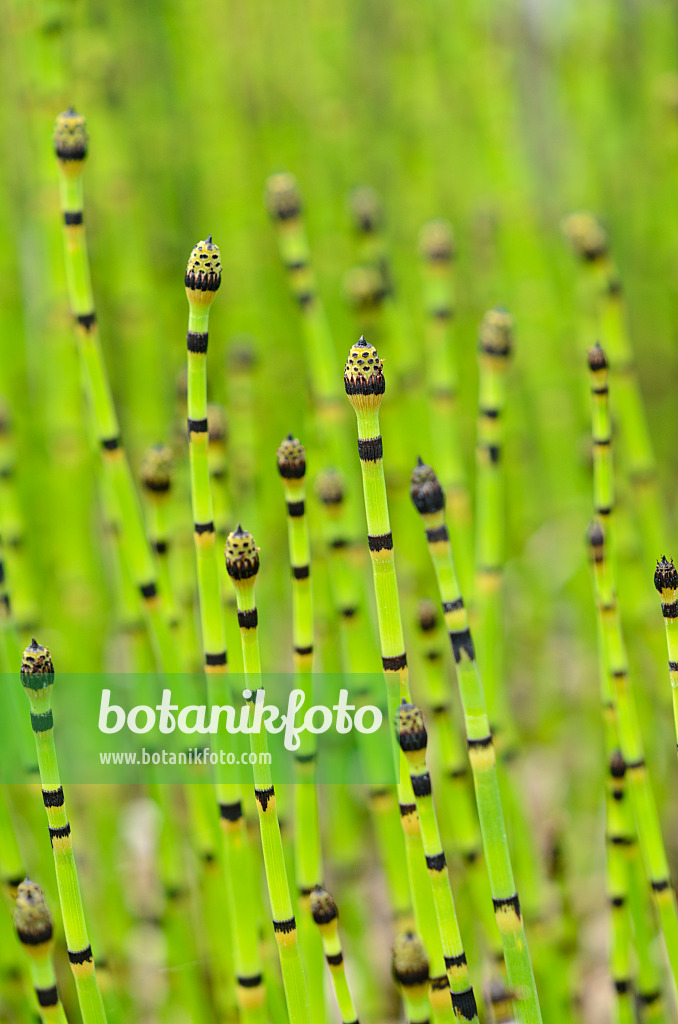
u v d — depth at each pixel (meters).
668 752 1.24
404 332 1.19
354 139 1.88
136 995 1.17
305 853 1.02
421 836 0.98
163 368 1.67
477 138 1.81
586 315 1.62
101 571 1.37
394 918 1.06
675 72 1.91
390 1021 1.15
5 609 1.05
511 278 1.74
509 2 1.79
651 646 1.19
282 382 1.75
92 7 1.60
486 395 1.08
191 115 1.78
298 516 0.99
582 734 1.58
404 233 1.89
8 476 1.11
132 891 1.33
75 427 1.31
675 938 1.00
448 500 1.15
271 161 1.82
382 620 0.97
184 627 1.09
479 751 0.96
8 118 1.53
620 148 1.95
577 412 1.77
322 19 1.88
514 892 0.96
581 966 1.23
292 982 0.97
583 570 1.57
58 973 1.09
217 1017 1.10
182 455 1.14
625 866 1.03
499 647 1.10
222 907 1.06
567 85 1.90
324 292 1.80
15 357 1.42
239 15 1.78
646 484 1.15
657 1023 1.05
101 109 1.51
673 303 1.99
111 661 1.59
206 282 0.96
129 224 1.52
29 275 1.54
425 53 1.87
